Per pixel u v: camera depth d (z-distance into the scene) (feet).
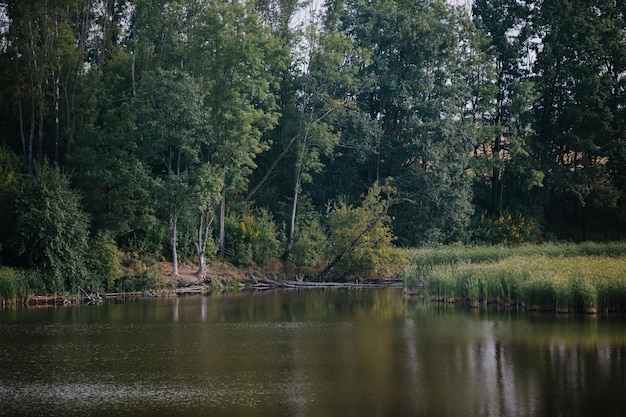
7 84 184.44
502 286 136.98
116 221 167.02
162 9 192.34
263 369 86.28
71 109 183.11
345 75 215.10
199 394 75.36
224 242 198.90
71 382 80.23
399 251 195.83
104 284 160.04
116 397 74.28
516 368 85.15
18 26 173.99
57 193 150.82
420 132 225.15
